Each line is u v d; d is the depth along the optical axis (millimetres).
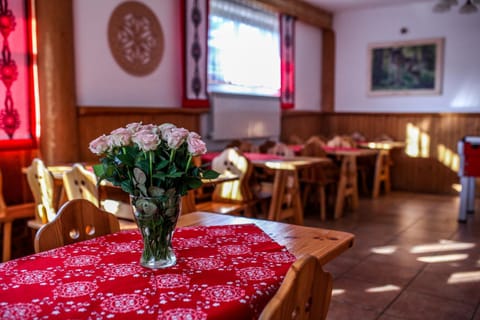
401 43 7453
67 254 1566
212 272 1384
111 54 4562
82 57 4285
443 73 7148
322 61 8211
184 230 1903
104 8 4453
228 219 2146
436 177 7230
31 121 3996
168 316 1073
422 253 3887
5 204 3797
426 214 5512
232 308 1127
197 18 5465
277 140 7082
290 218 4621
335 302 2861
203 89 5652
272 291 1275
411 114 7391
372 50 7754
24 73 3926
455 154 7039
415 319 2631
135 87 4852
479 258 3756
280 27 6957
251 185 4234
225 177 3508
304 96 7816
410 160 7438
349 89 8055
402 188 7543
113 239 1765
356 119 8000
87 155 4352
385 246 4102
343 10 7852
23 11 3893
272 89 6973
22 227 3996
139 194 1402
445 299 2910
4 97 3793
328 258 1621
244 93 6391
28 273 1373
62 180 3201
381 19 7625
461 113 6938
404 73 7488
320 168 5117
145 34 4918
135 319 1057
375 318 2641
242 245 1680
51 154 3979
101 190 3102
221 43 5957
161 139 1426
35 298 1182
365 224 4973
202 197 4430
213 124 5773
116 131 1412
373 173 7602
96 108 4316
